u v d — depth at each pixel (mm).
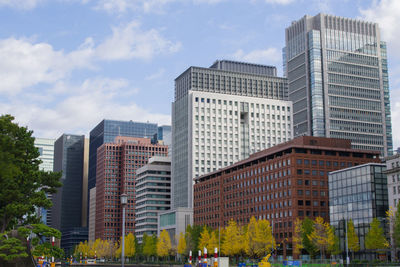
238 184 193875
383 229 131750
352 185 141750
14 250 55125
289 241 158000
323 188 162000
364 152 168375
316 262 110438
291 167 161125
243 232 156375
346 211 143125
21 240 60312
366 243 120938
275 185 169250
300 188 159375
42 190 69250
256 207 179250
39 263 77812
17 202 64062
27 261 59531
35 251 59500
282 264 114000
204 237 171375
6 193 62219
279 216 165125
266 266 77562
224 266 89688
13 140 57531
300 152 162875
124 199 44562
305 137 167000
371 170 136375
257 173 181125
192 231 190000
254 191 181750
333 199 149000
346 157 166375
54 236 60406
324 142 169125
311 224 137875
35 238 60438
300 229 142625
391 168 133750
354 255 136000
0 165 53688
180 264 184000
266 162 176000
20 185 65812
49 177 70438
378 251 126688
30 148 67438
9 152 55688
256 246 143500
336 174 148875
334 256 138750
